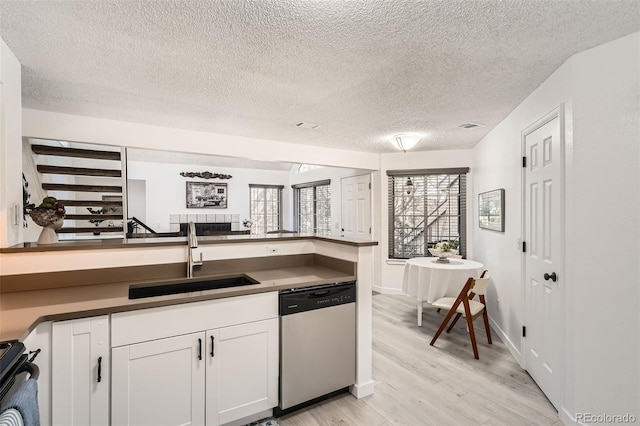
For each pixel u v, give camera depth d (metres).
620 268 1.75
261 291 1.95
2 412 0.83
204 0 1.42
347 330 2.26
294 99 2.68
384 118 3.23
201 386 1.77
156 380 1.65
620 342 1.75
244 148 3.99
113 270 2.06
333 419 2.06
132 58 1.97
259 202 8.30
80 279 1.97
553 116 2.16
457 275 3.51
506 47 1.85
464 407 2.19
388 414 2.11
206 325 1.78
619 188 1.75
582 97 1.89
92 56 1.94
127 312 1.58
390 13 1.52
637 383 1.69
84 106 2.81
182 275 2.27
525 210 2.67
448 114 3.11
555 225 2.14
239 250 2.46
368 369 2.35
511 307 3.02
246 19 1.57
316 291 2.13
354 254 2.33
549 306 2.24
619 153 1.75
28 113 2.86
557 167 2.11
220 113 3.04
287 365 2.02
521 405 2.21
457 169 4.80
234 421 1.94
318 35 1.71
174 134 3.54
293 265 2.70
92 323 1.50
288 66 2.08
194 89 2.46
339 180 6.22
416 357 2.95
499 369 2.72
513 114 2.97
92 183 6.40
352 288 2.28
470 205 4.77
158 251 2.20
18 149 1.93
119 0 1.42
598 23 1.61
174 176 7.34
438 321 3.93
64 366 1.45
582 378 1.89
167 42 1.79
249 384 1.92
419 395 2.34
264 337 1.97
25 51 1.87
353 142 4.35
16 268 1.81
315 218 7.38
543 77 2.26
